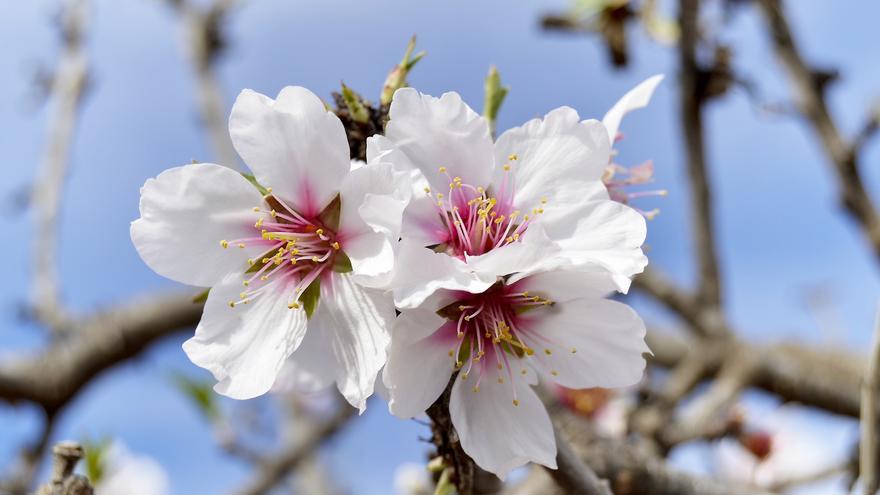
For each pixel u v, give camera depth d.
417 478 0.46
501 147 0.28
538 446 0.28
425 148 0.28
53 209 0.55
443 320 0.28
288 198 0.28
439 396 0.28
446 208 0.28
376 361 0.28
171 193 0.28
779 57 0.47
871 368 0.30
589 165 0.28
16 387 0.53
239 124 0.28
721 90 0.42
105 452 0.40
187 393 0.51
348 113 0.29
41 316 0.55
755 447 0.46
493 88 0.30
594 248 0.28
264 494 0.51
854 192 0.45
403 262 0.27
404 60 0.29
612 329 0.28
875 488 0.30
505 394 0.28
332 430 0.52
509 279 0.28
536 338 0.28
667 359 0.56
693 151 0.43
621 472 0.33
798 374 0.47
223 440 0.51
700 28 0.43
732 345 0.46
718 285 0.46
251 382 0.28
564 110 0.28
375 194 0.27
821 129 0.46
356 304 0.28
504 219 0.28
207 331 0.28
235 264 0.28
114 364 0.56
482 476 0.33
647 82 0.29
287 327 0.28
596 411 0.42
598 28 0.50
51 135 0.56
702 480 0.33
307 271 0.28
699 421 0.43
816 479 0.43
